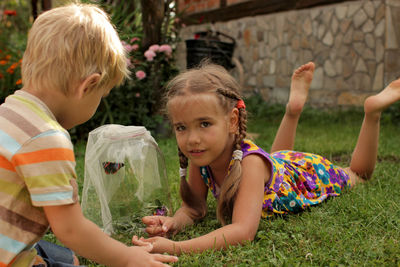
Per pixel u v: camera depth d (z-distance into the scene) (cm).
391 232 161
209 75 164
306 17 646
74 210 112
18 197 108
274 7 692
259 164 171
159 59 447
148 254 125
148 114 458
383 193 209
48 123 110
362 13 571
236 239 154
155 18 446
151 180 182
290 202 190
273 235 162
